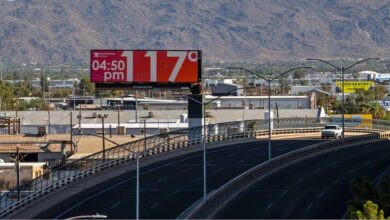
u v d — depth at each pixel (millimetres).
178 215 124062
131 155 175375
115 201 136500
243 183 149125
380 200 121000
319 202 132875
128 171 165875
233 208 129750
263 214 124688
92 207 132000
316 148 189375
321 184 149000
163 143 187000
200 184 149500
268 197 137875
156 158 181125
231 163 171375
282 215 123625
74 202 136875
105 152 172875
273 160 167375
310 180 153125
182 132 195250
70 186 150875
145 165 172625
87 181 155500
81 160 162125
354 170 163625
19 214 128500
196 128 199375
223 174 158500
